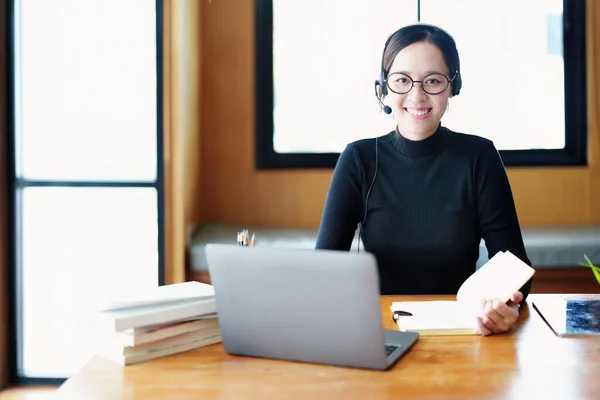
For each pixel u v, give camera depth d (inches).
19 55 126.6
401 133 82.5
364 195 82.6
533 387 47.3
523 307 71.3
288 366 52.6
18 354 128.0
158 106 126.9
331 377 49.8
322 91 149.8
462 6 146.3
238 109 149.8
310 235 138.1
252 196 150.7
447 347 57.1
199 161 146.4
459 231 80.1
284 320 52.8
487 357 54.2
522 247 79.6
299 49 149.3
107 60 127.6
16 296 127.0
